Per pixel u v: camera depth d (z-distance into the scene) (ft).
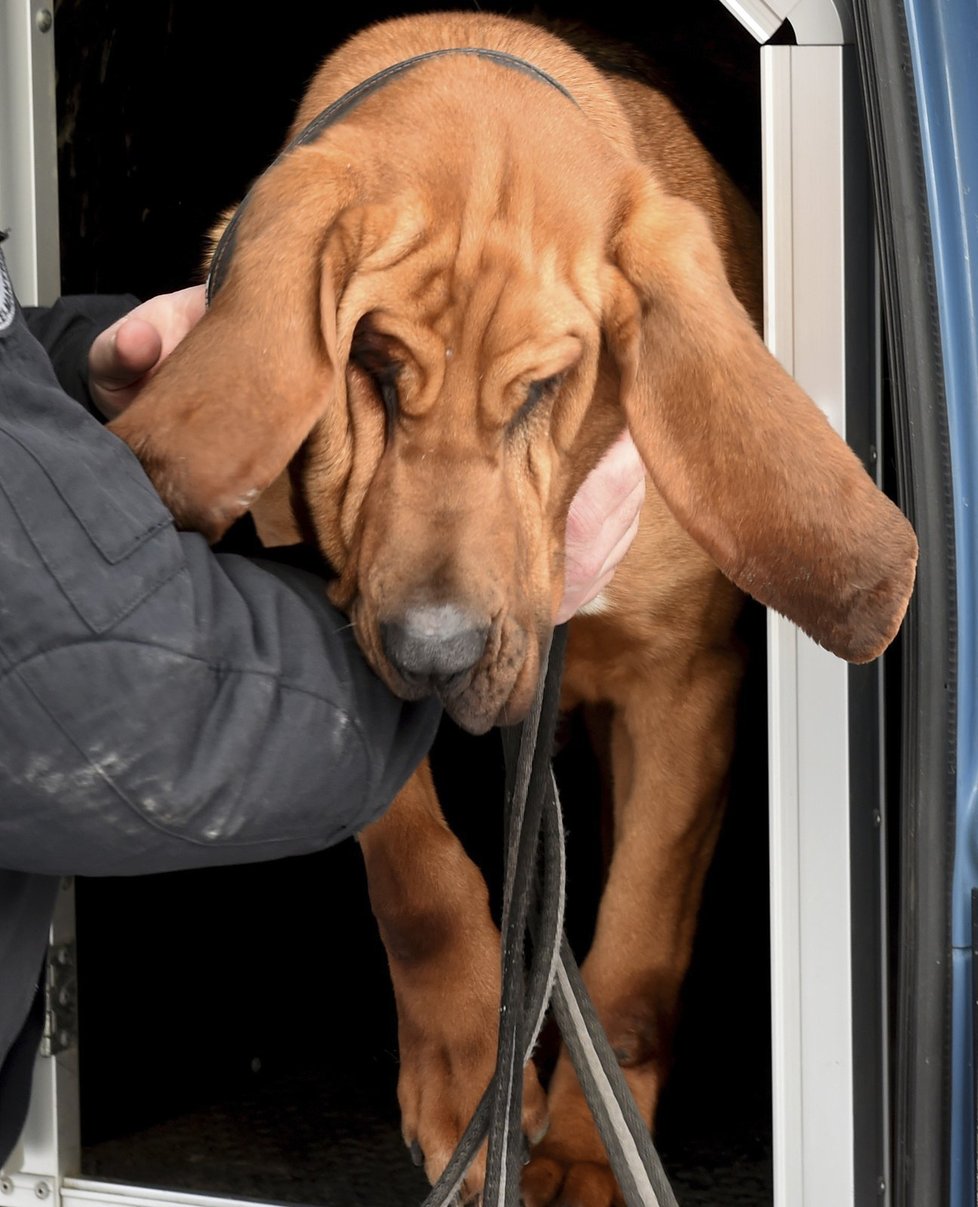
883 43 6.13
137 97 9.86
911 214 6.16
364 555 5.13
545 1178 7.47
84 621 4.11
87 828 4.25
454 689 5.00
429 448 5.26
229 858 4.58
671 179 8.21
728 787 8.55
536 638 5.40
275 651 4.52
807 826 6.97
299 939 10.91
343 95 6.46
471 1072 7.32
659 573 7.72
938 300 6.17
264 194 5.33
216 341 4.98
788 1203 7.07
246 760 4.34
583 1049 5.69
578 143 5.79
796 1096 7.05
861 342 6.99
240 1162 8.34
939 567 6.21
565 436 5.67
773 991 7.06
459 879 7.66
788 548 5.28
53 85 8.23
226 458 4.80
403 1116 7.52
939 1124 6.39
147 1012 9.37
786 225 6.82
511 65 6.04
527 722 5.45
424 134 5.54
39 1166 8.23
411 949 7.56
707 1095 9.05
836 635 5.29
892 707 7.71
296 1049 9.75
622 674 8.19
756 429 5.36
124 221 9.70
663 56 10.05
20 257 8.07
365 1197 7.92
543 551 5.56
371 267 5.24
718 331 5.48
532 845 5.41
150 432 4.83
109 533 4.22
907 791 6.38
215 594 4.50
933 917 6.32
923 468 6.21
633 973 8.14
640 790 8.29
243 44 11.50
